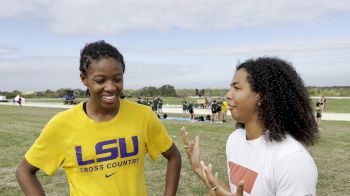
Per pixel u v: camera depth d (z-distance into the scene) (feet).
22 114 107.55
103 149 8.02
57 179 27.43
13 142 47.44
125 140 8.14
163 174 28.86
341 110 121.80
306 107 7.16
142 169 8.57
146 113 8.59
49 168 8.30
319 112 68.80
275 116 7.02
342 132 56.90
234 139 7.98
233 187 7.58
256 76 7.18
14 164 33.30
